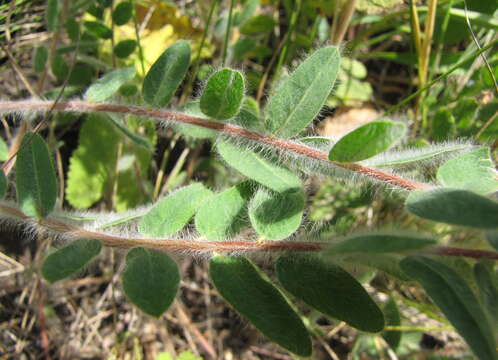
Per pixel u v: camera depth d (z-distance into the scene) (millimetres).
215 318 130
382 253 66
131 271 71
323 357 123
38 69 113
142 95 89
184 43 87
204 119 87
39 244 126
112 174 129
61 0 113
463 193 62
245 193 81
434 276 67
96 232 78
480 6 123
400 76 151
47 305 125
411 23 120
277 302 71
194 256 77
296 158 84
